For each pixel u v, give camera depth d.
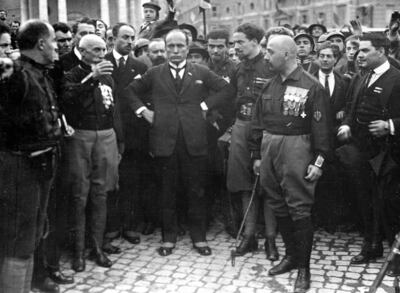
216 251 5.16
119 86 5.45
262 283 4.34
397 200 4.66
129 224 5.52
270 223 4.92
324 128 4.15
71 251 5.14
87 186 4.66
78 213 4.63
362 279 4.39
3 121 3.33
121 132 5.14
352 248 5.19
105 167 4.77
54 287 4.20
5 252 3.49
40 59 3.52
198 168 5.10
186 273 4.58
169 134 5.00
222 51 6.02
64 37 4.91
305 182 4.19
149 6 8.81
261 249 5.18
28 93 3.33
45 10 31.97
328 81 5.55
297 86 4.22
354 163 4.77
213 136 5.74
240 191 5.19
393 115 4.55
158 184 5.22
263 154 4.40
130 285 4.33
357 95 4.77
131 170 5.57
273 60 4.23
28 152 3.40
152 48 5.94
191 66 5.16
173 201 5.12
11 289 3.49
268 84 4.45
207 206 5.93
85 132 4.59
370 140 4.69
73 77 4.34
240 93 5.10
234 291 4.18
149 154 5.54
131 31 5.40
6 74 3.23
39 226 3.68
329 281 4.35
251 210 5.07
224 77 6.02
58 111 3.71
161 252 5.05
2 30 3.57
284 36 4.25
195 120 5.05
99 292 4.20
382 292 4.10
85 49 4.33
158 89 5.07
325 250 5.14
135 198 5.59
